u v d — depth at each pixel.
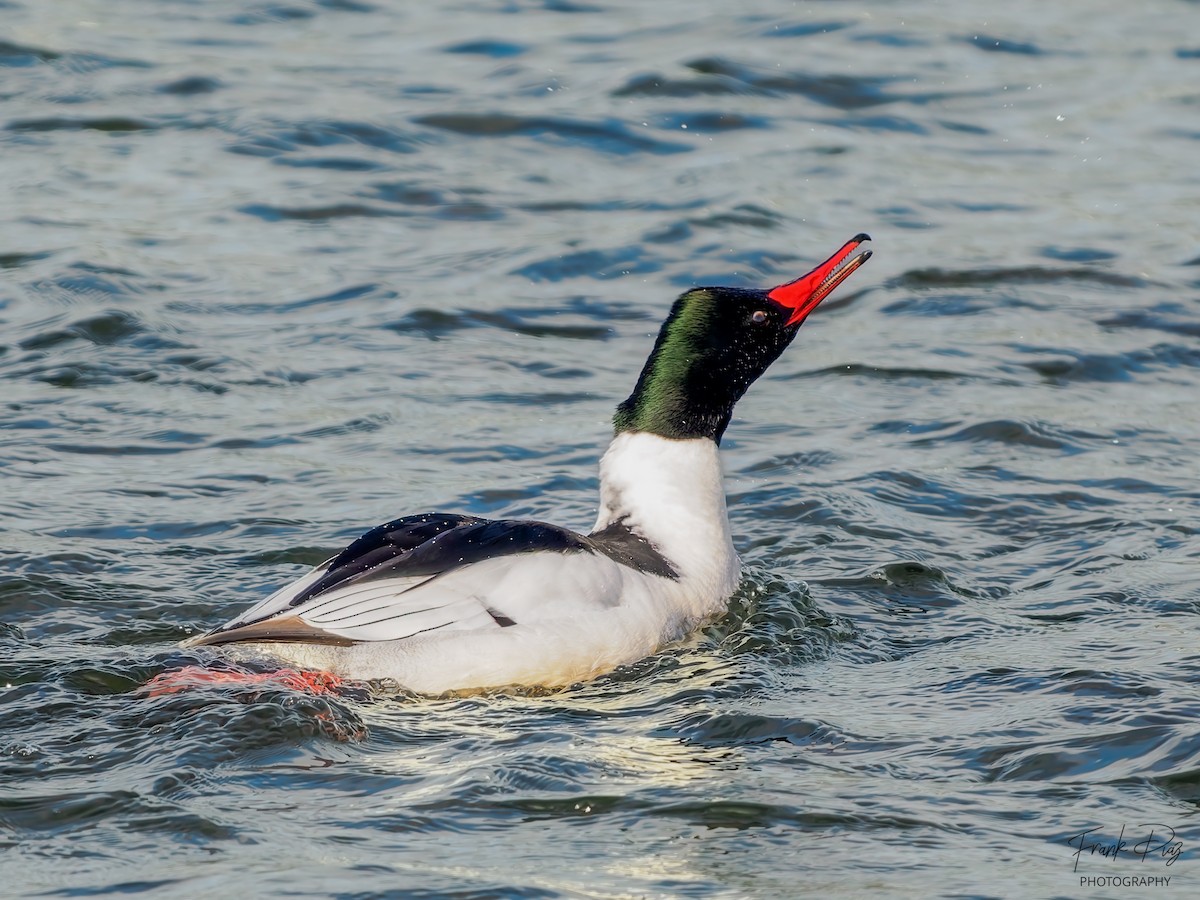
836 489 12.93
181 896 6.45
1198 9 30.11
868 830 7.21
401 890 6.53
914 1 30.05
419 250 18.73
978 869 6.81
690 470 10.35
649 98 24.03
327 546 11.65
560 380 15.47
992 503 12.77
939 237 19.55
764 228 19.59
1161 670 9.20
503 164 21.72
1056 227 19.97
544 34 27.53
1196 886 6.63
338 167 21.23
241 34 27.08
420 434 14.05
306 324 16.55
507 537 9.59
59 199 19.66
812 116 23.92
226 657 9.30
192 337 16.02
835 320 17.34
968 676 9.30
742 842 7.07
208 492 12.67
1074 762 7.93
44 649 9.62
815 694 9.08
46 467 13.03
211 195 20.09
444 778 7.73
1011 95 25.11
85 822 7.18
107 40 26.00
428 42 27.02
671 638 9.82
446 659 9.05
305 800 7.45
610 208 20.27
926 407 14.91
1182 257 18.98
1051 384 15.56
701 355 10.39
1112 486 13.14
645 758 8.06
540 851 6.96
